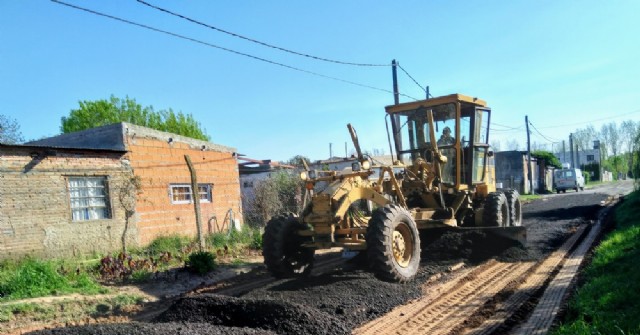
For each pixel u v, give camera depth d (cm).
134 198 1274
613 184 4769
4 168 1004
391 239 689
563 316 516
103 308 728
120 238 1222
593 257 811
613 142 8056
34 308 681
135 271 930
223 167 1684
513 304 583
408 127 1027
